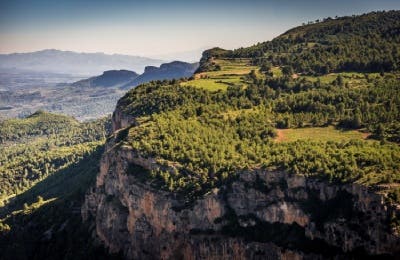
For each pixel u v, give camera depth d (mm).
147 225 185875
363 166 159750
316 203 159500
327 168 161875
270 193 167625
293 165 167375
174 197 177500
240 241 166375
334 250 151250
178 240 176250
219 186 174750
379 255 142500
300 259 155375
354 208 150500
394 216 140625
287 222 163875
